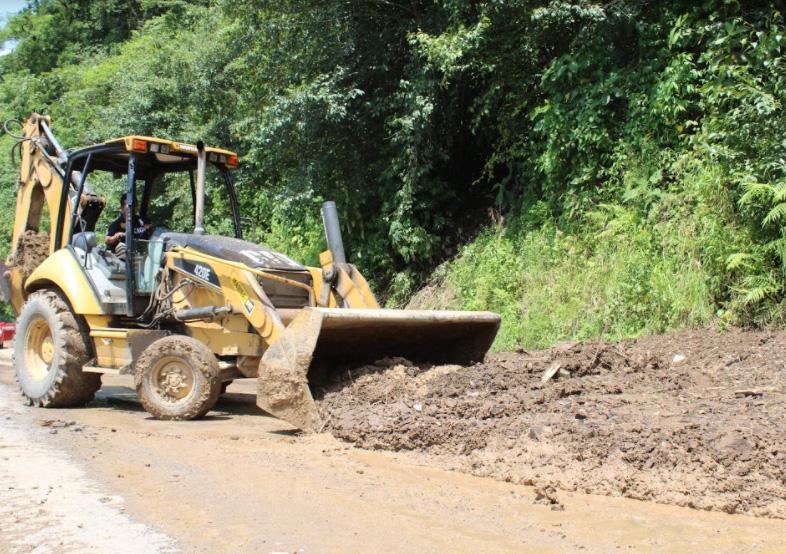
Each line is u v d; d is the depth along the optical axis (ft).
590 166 36.88
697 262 31.04
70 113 81.87
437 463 18.45
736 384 22.67
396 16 45.47
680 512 14.84
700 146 32.91
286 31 46.19
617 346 27.04
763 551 12.79
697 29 33.96
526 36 39.22
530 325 34.76
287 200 44.24
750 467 15.93
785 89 30.53
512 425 19.33
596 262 34.76
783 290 28.89
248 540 13.00
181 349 24.50
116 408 27.55
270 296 25.67
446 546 12.92
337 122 43.34
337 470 17.76
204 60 54.03
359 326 22.75
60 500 15.10
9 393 31.40
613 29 36.65
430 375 23.47
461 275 40.81
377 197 47.32
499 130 42.86
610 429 18.17
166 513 14.39
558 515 14.62
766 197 29.07
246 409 26.89
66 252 28.32
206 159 29.45
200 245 26.43
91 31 123.44
